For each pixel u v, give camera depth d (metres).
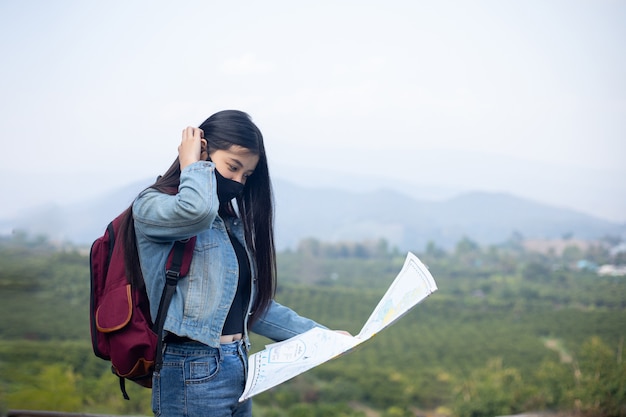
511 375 30.42
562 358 33.00
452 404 29.41
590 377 23.97
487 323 43.19
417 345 38.19
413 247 129.38
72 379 21.36
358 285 59.19
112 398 20.02
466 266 63.84
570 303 47.44
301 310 47.22
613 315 41.91
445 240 129.50
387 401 29.92
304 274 63.97
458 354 35.75
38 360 23.94
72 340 27.92
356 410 28.45
